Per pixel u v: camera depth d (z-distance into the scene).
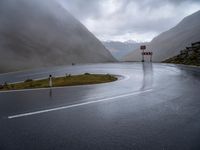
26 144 4.54
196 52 45.16
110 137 4.96
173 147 4.43
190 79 17.11
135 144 4.57
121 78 21.17
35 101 9.01
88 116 6.67
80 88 13.38
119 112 7.15
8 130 5.39
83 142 4.66
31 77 30.33
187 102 8.66
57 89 12.93
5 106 8.00
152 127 5.66
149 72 26.16
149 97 9.81
